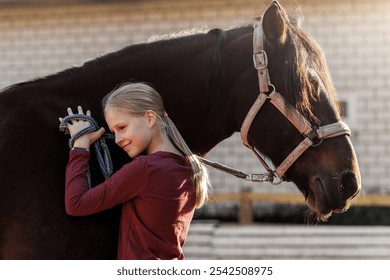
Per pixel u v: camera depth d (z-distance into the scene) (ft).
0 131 9.43
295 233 33.37
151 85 10.11
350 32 41.29
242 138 10.07
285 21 9.75
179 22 42.78
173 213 9.16
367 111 41.14
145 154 9.87
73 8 43.47
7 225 9.16
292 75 9.60
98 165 9.72
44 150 9.43
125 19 43.34
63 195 9.32
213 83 10.09
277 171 9.87
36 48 44.11
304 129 9.56
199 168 9.57
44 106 9.73
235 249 33.19
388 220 37.86
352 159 9.61
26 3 43.01
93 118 9.80
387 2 40.73
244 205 38.14
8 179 9.19
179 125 10.35
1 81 44.29
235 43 10.21
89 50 43.62
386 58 40.98
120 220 9.58
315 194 9.56
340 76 41.42
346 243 32.45
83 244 9.35
